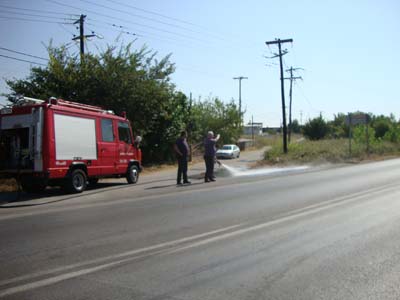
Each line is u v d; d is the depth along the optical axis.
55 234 7.21
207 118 52.06
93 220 8.46
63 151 12.75
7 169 12.58
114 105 23.53
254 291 4.54
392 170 20.48
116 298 4.34
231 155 38.62
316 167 23.86
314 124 64.12
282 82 35.69
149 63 25.75
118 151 15.44
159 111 26.34
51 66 23.22
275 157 31.12
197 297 4.37
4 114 12.73
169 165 28.64
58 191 14.05
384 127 52.06
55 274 5.10
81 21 25.14
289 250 6.14
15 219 8.73
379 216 8.69
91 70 23.30
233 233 7.21
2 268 5.34
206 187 14.11
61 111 12.80
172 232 7.31
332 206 9.95
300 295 4.42
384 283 4.77
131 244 6.50
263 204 10.32
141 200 11.27
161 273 5.12
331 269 5.26
